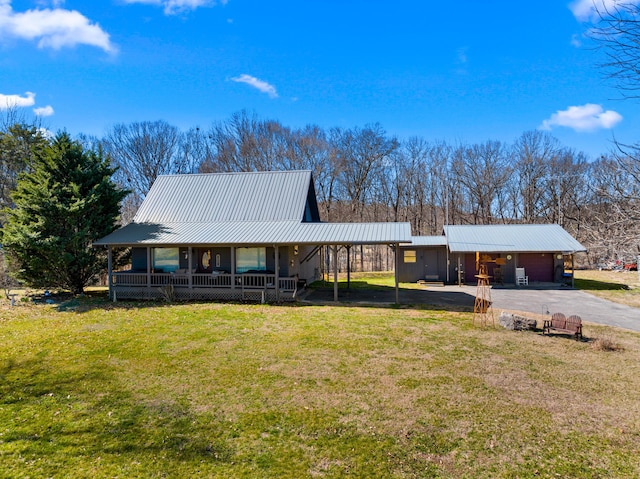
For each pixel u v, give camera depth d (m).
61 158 19.92
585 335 11.67
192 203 22.23
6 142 30.64
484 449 5.63
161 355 10.04
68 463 5.31
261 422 6.46
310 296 19.14
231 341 11.24
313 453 5.55
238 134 43.16
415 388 7.79
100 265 20.66
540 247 22.86
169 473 5.09
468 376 8.39
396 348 10.43
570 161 40.19
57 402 7.30
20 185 18.95
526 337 11.46
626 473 5.05
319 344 10.86
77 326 13.35
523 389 7.70
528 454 5.50
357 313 15.05
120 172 42.06
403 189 43.56
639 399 7.23
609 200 8.04
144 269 20.77
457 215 44.16
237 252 20.12
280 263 19.77
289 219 20.30
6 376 8.68
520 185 42.81
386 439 5.91
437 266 25.08
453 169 43.91
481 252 22.97
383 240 16.48
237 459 5.41
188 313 15.20
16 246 18.52
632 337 11.45
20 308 16.97
